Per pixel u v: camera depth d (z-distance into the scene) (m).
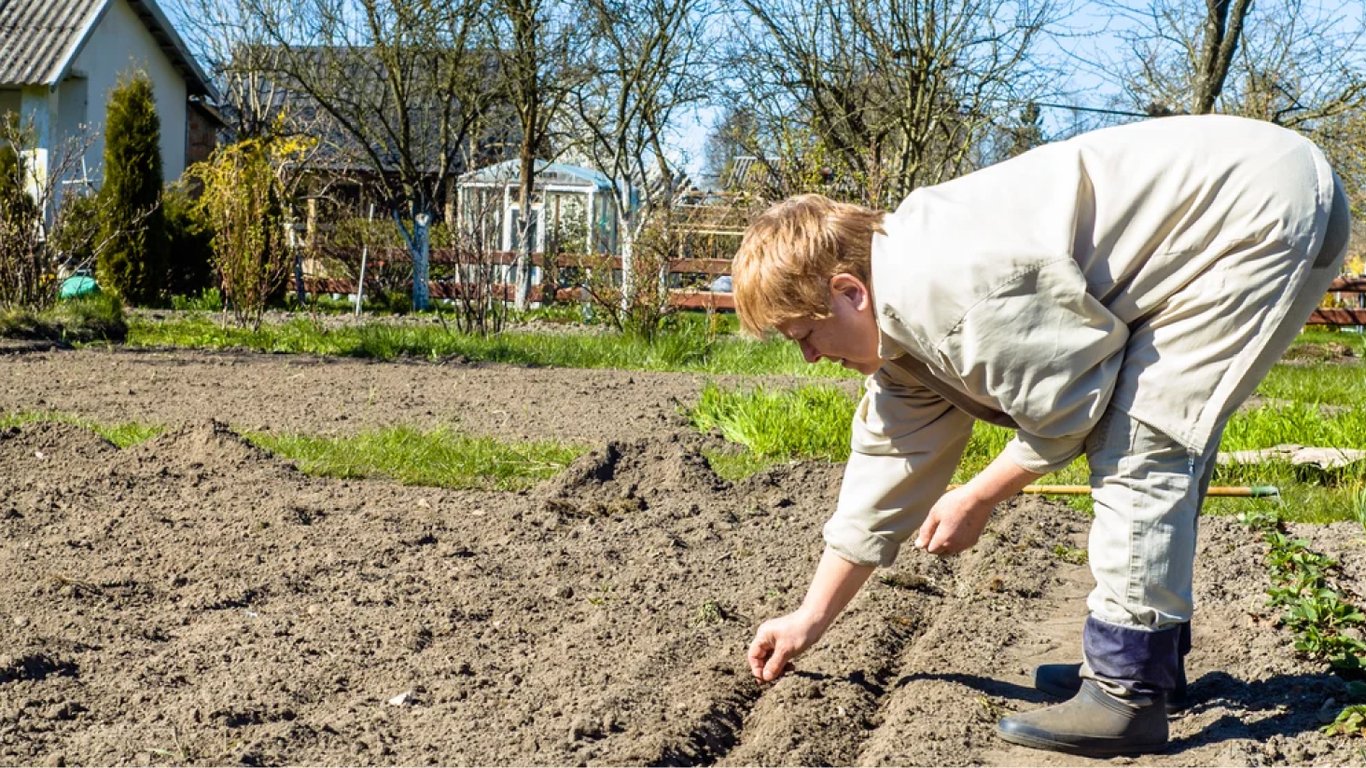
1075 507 6.09
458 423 8.27
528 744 3.03
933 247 2.75
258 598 4.20
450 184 27.91
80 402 8.73
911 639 4.03
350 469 6.29
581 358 13.53
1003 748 3.07
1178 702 3.38
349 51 25.31
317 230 23.56
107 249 20.23
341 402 9.16
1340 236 2.78
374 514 5.36
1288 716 3.23
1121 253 2.74
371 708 3.29
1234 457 7.11
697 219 17.39
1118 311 2.77
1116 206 2.75
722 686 3.44
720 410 8.64
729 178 20.98
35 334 13.05
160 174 20.62
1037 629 4.13
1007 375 2.74
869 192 18.28
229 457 6.16
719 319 18.03
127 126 20.27
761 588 4.41
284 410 8.65
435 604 4.18
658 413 8.94
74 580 4.23
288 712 3.24
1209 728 3.19
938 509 3.12
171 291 21.66
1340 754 2.97
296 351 13.70
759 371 12.89
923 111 18.97
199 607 4.06
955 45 18.56
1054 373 2.72
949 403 3.12
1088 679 3.02
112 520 5.08
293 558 4.66
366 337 14.15
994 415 3.00
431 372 11.53
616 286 15.77
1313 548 5.13
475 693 3.40
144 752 2.93
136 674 3.44
